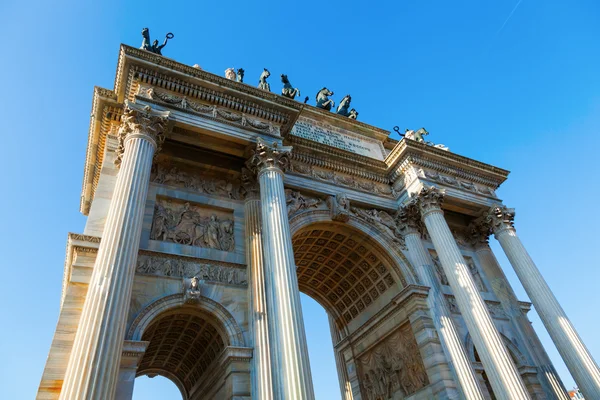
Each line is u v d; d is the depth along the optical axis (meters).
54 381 14.97
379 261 29.69
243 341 18.72
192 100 24.28
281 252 19.92
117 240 16.48
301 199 27.69
